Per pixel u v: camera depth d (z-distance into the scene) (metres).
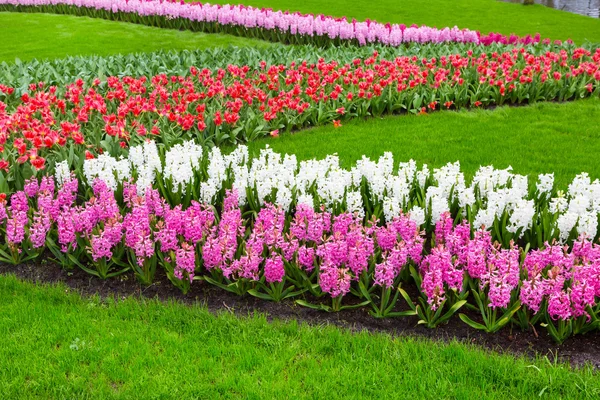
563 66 14.38
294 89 11.67
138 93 11.54
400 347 5.20
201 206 7.08
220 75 12.38
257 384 4.80
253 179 7.43
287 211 7.03
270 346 5.26
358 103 12.46
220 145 10.48
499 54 16.00
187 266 5.87
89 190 7.56
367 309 5.86
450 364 4.94
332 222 6.76
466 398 4.59
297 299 6.00
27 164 7.66
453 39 19.61
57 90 12.15
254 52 15.52
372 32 19.44
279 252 6.15
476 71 13.67
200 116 9.71
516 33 26.03
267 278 5.76
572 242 6.37
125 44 21.23
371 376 4.84
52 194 7.14
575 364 5.08
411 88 12.79
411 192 7.53
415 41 19.67
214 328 5.49
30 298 6.02
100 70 13.39
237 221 6.37
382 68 13.00
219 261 5.92
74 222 6.38
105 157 7.60
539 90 13.23
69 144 8.82
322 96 11.88
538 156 10.08
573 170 9.41
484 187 7.32
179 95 10.73
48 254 6.91
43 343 5.28
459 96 12.86
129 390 4.72
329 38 20.19
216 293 6.16
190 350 5.20
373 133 11.37
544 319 5.54
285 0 33.66
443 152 10.21
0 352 5.16
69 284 6.39
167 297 6.13
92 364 5.00
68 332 5.45
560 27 27.48
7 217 6.81
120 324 5.57
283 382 4.80
